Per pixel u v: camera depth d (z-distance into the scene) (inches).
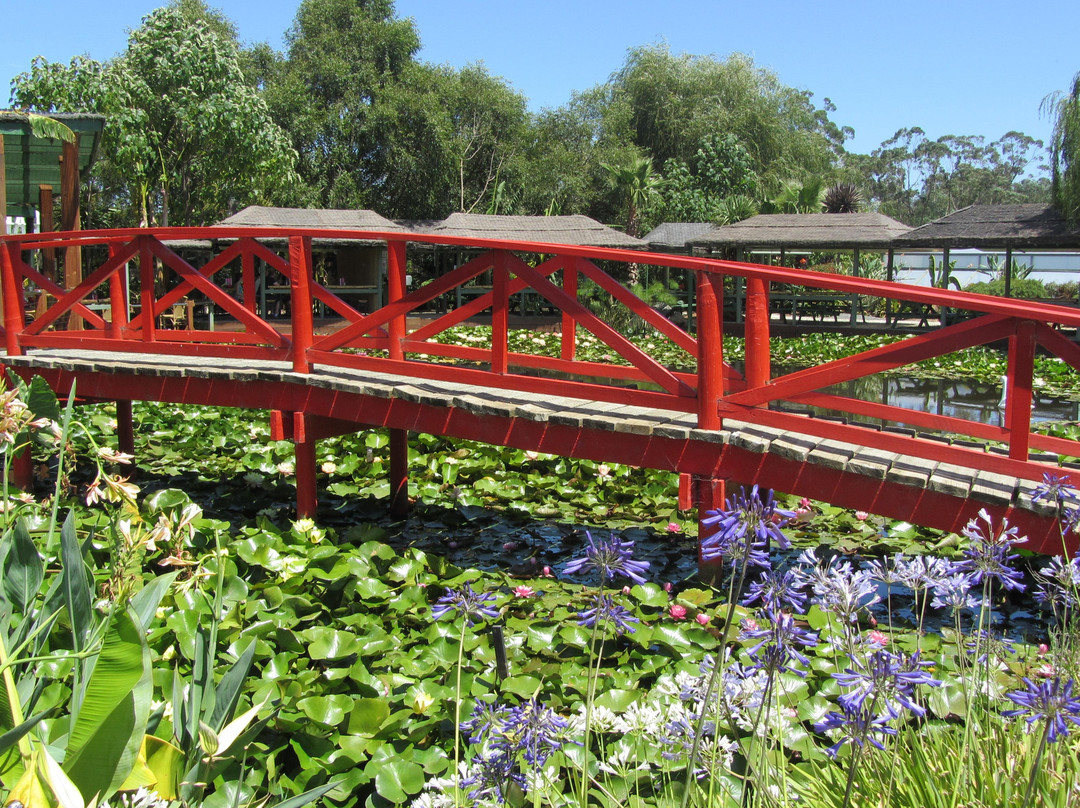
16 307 244.7
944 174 2425.0
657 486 225.1
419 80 1077.8
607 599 78.7
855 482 149.7
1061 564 99.4
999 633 139.2
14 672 86.4
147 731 85.4
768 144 1360.7
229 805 94.5
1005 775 74.7
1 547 91.7
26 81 747.4
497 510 221.3
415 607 148.0
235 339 257.9
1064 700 61.2
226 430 283.4
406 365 195.3
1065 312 134.4
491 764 70.7
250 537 171.8
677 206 1217.4
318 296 227.3
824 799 80.3
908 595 163.6
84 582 85.1
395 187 1085.1
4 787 69.4
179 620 131.0
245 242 249.9
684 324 887.1
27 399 116.9
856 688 64.2
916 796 74.7
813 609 136.6
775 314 981.2
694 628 132.0
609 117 1309.1
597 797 89.3
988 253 1209.4
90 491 103.5
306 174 1053.8
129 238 226.8
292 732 106.3
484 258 184.1
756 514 63.2
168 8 841.5
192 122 800.9
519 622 140.6
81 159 386.6
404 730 109.3
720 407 161.5
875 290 147.6
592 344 607.8
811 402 157.5
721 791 76.9
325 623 145.5
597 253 168.4
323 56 1046.4
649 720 84.4
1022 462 139.7
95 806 65.7
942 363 543.2
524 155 1197.1
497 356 184.1
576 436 172.6
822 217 865.5
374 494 227.5
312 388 200.1
